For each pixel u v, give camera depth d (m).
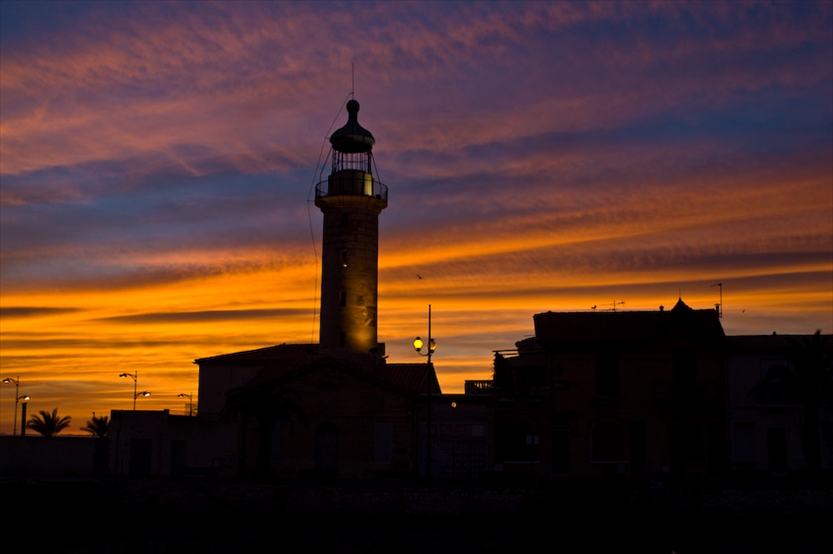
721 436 55.62
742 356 56.00
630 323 57.84
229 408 56.72
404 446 58.25
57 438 64.38
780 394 55.38
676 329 56.78
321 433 59.66
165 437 63.09
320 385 59.75
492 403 57.16
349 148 68.62
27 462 64.38
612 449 56.22
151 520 52.00
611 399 56.34
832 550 41.81
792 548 42.56
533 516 44.62
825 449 54.16
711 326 57.41
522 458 56.78
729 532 46.31
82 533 48.34
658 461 55.66
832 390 50.22
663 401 55.50
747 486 50.62
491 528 48.16
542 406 56.66
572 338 56.88
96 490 51.59
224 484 53.50
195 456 62.56
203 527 49.84
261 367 72.25
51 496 48.19
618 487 51.50
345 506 50.47
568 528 43.97
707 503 47.06
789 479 52.06
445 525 48.84
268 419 56.66
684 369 56.62
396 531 47.88
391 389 58.88
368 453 58.59
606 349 56.97
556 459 56.47
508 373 58.00
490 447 57.03
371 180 67.94
